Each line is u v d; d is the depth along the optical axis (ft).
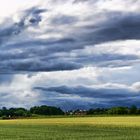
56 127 223.10
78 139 131.95
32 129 206.49
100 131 178.09
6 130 198.18
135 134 155.22
